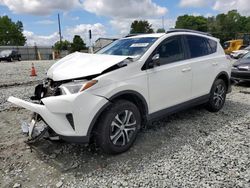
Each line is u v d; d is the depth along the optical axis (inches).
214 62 220.8
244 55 396.5
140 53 170.1
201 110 236.8
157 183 126.3
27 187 126.5
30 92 337.4
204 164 141.6
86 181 130.0
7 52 1294.3
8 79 470.9
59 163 147.0
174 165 141.6
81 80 142.5
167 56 181.3
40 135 149.1
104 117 144.1
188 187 122.3
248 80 347.3
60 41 2470.5
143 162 145.7
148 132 186.2
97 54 179.2
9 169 141.9
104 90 142.2
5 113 239.6
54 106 135.4
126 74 153.3
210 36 231.3
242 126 197.6
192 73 196.2
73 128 137.3
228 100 278.4
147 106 165.6
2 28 3430.1
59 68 159.2
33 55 2005.4
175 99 185.5
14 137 183.3
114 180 130.0
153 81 166.7
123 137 153.3
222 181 125.8
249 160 144.5
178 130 189.9
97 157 152.3
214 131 187.9
